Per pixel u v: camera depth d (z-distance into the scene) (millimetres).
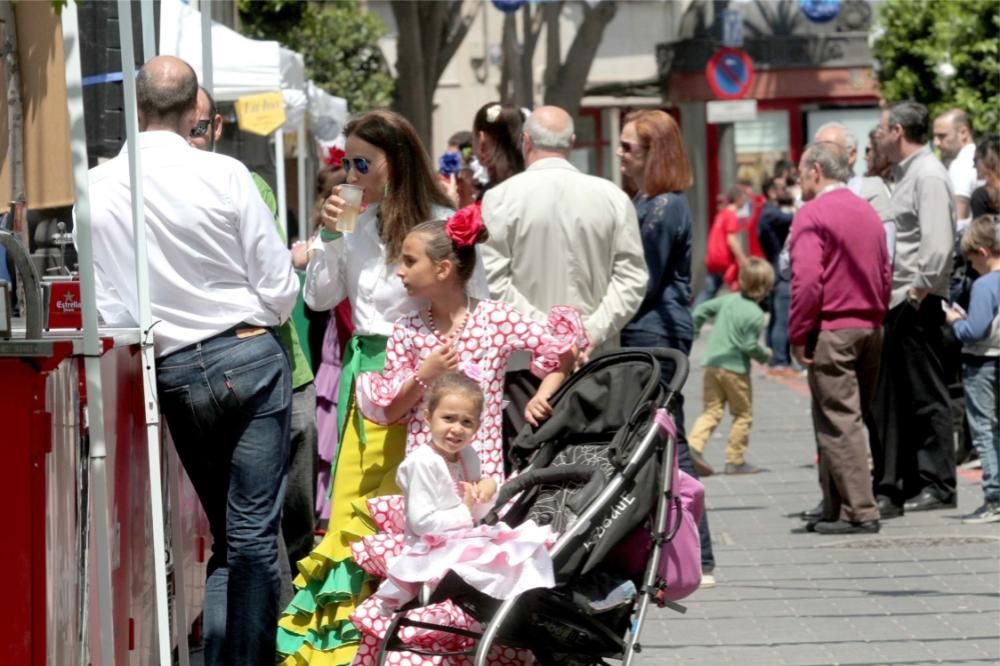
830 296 20188
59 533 10047
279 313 12141
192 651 14727
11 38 10734
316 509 19766
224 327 11969
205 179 11914
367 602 11656
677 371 11992
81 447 10547
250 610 11977
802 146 66688
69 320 11234
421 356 12375
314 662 12250
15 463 9695
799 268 20156
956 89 41938
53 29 10438
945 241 21266
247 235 11945
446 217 13016
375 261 12773
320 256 12930
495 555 10609
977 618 15969
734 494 24328
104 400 10695
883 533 20609
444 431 11383
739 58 55188
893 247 22031
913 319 21922
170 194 11844
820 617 16172
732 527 21469
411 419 12312
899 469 21812
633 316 16391
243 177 12070
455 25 63094
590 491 11109
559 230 15453
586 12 51750
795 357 20641
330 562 12312
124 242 11945
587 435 12000
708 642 15273
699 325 26422
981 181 23328
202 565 15094
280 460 12172
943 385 22109
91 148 18219
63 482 10148
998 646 14875
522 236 15453
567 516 11156
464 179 20672
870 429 21906
